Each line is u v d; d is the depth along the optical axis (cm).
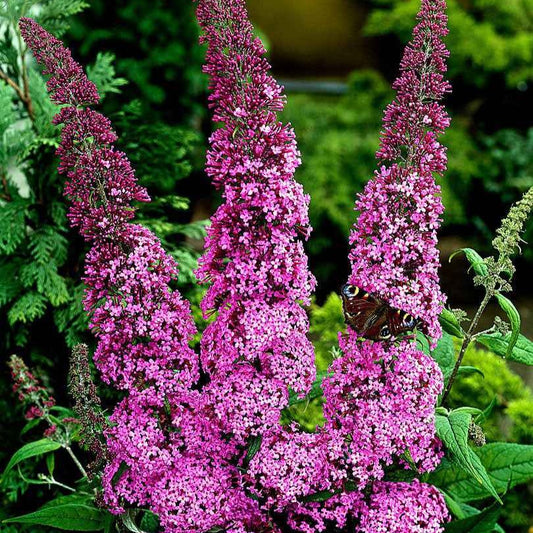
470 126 327
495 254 281
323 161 267
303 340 106
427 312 104
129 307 104
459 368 113
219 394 104
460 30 304
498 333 109
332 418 107
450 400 137
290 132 103
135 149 142
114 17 181
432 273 104
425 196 103
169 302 106
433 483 116
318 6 388
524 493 139
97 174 104
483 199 290
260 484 107
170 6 183
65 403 139
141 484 107
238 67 102
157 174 144
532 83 310
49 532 131
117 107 181
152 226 140
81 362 106
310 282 105
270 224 103
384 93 307
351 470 107
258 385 104
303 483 105
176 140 144
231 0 101
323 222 258
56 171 136
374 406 104
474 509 115
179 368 106
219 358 105
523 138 306
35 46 103
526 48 300
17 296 136
